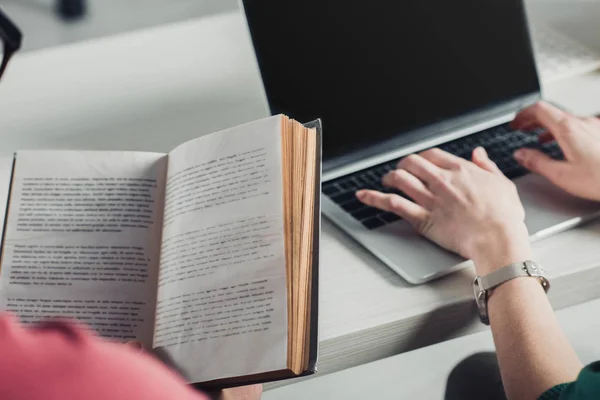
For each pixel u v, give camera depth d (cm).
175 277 62
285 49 89
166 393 25
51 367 23
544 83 112
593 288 82
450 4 98
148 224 68
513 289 73
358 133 93
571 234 84
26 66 118
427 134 97
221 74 117
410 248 81
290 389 80
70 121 105
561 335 71
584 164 86
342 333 72
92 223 68
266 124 64
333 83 91
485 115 101
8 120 105
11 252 68
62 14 250
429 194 85
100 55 122
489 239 77
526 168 93
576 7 133
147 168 70
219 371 58
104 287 67
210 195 64
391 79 95
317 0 90
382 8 94
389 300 76
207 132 103
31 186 69
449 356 84
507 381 69
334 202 88
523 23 102
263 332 57
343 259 81
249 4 86
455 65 99
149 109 109
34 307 66
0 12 63
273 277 58
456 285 78
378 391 80
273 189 61
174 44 125
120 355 25
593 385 60
